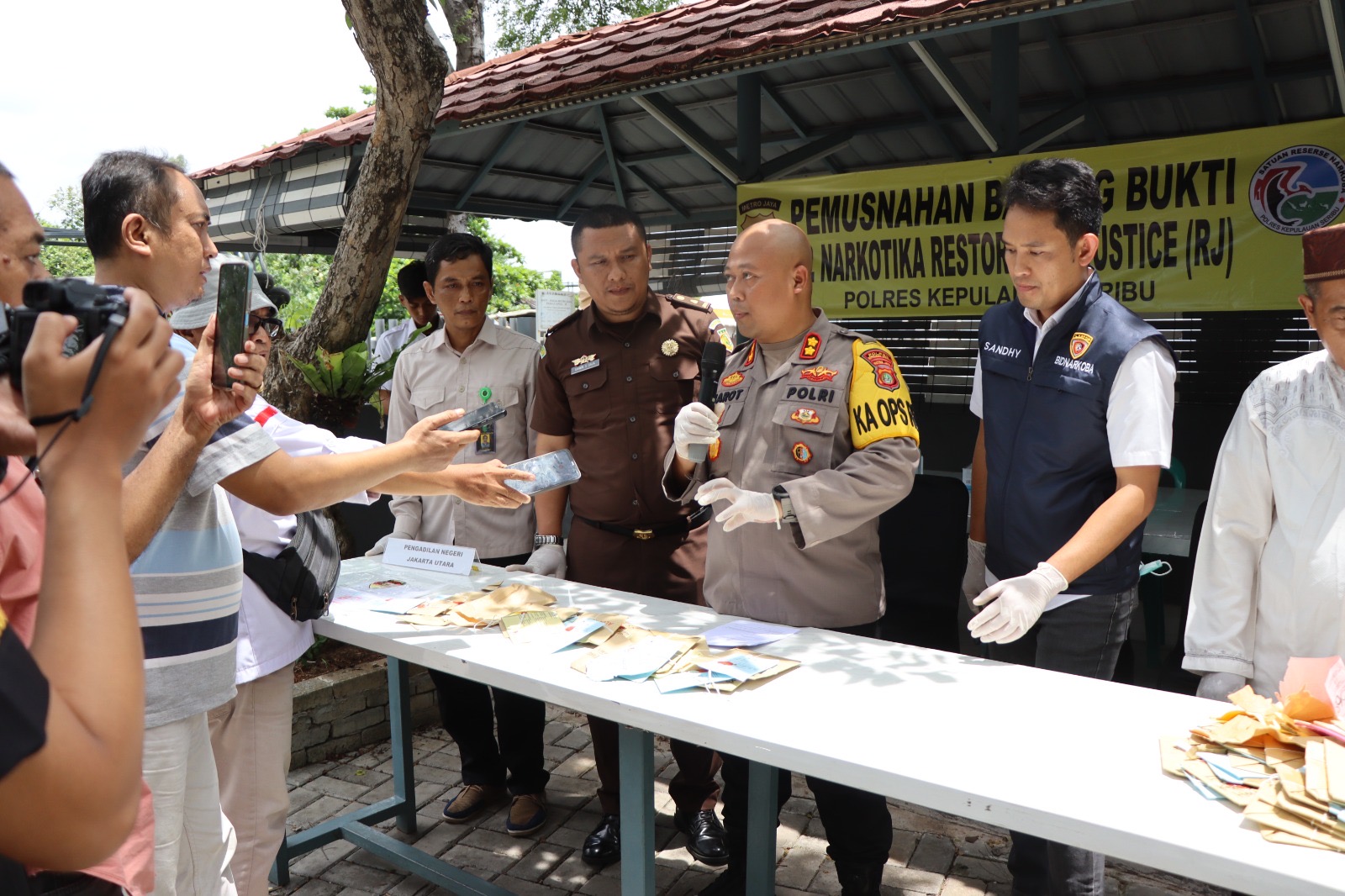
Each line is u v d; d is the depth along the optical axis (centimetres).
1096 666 236
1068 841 145
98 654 79
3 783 71
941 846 322
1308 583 194
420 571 310
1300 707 160
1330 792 138
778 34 393
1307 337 600
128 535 143
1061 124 546
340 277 456
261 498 188
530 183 678
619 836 318
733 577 256
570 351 321
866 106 583
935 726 179
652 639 224
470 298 345
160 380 87
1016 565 245
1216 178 426
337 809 353
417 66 409
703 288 747
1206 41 487
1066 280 229
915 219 502
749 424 256
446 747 409
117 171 179
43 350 80
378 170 435
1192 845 136
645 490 312
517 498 243
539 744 334
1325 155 401
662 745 403
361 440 250
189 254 185
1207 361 634
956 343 709
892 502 233
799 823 343
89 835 77
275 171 599
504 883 306
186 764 183
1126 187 447
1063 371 231
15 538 107
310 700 389
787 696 194
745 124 541
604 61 477
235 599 194
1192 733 168
